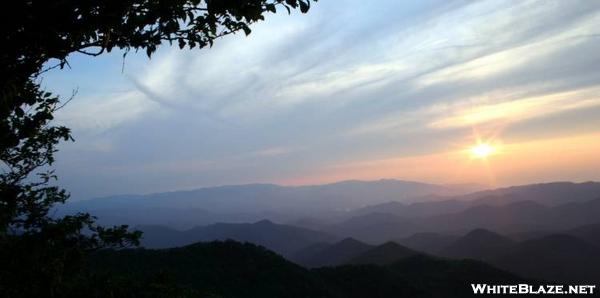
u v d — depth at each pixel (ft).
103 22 14.78
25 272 16.80
